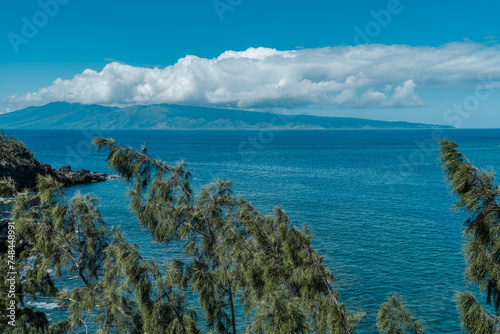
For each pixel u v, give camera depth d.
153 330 8.80
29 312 10.84
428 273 34.97
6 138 88.88
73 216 10.57
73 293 10.45
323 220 54.53
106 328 9.60
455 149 8.36
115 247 9.29
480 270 7.90
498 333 7.29
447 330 25.88
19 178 79.50
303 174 112.06
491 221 7.61
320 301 9.10
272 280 9.48
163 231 9.66
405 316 9.43
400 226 51.25
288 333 7.77
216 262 10.34
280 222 9.90
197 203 10.20
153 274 8.73
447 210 61.69
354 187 86.44
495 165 118.00
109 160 9.48
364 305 28.95
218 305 10.10
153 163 9.83
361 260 38.22
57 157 167.00
